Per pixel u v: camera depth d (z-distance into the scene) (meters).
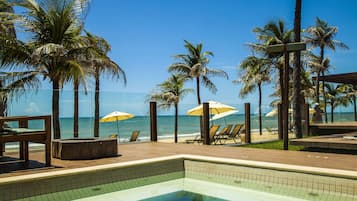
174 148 8.63
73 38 11.34
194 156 6.87
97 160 6.57
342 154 7.16
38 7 10.62
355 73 10.30
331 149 8.25
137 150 8.20
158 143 10.16
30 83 10.73
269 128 18.19
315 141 7.97
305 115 12.66
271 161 6.09
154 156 7.04
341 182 4.86
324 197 5.01
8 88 9.71
